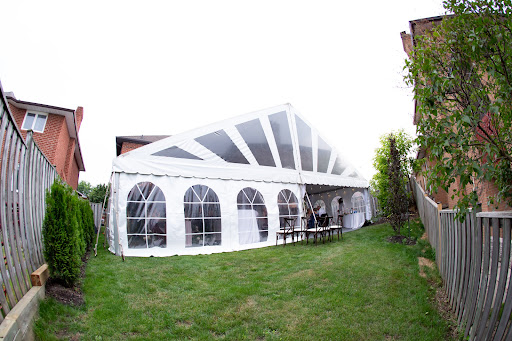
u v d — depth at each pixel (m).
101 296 4.66
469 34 2.60
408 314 4.25
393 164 9.48
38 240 4.53
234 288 5.39
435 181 3.01
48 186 5.61
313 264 6.88
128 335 3.66
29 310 3.18
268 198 10.80
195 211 9.09
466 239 3.78
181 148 9.43
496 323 2.97
